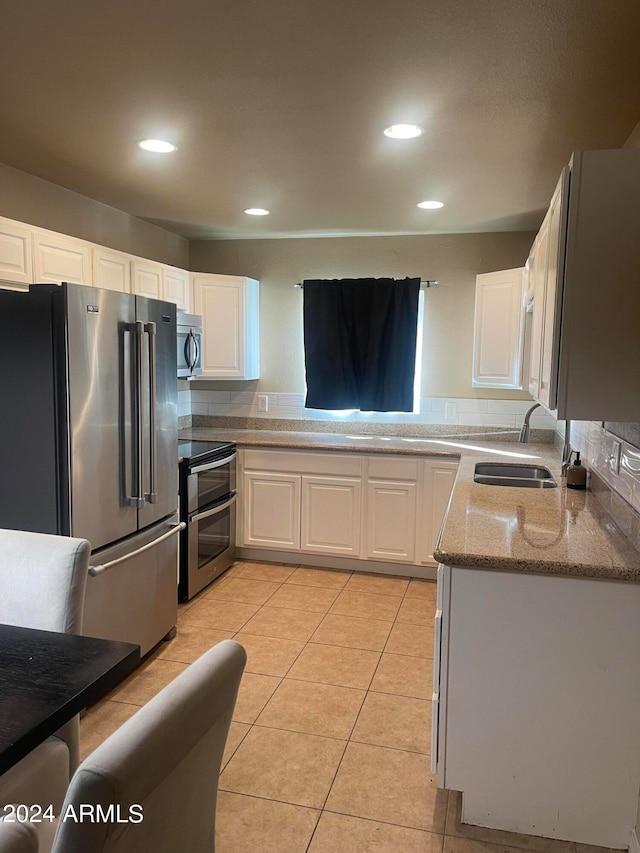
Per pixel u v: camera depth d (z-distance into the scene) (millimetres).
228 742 2426
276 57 1911
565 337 1886
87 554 1739
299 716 2609
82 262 3256
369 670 2994
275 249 4867
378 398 4668
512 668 1950
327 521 4340
